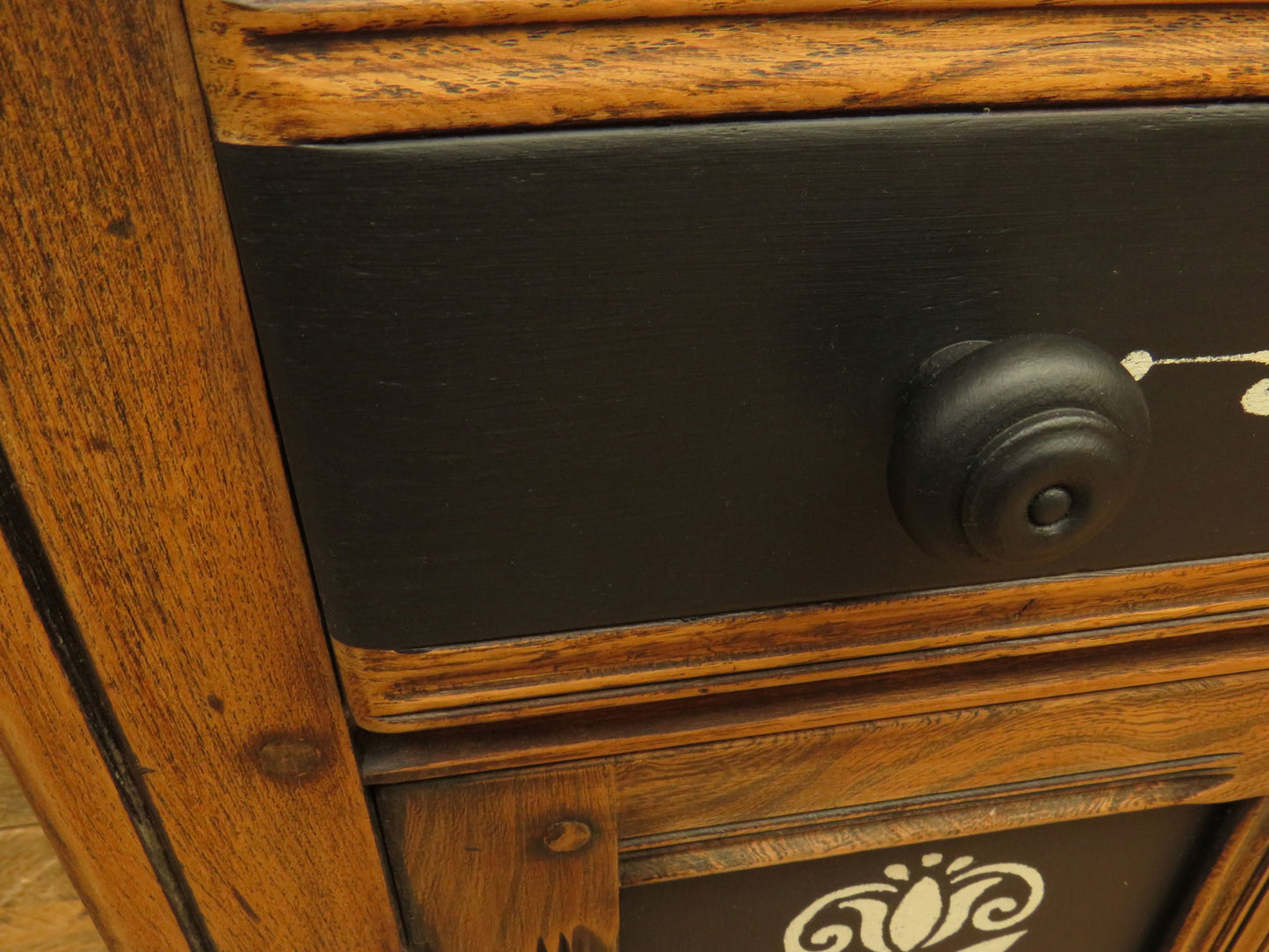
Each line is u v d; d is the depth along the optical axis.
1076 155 0.27
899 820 0.36
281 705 0.31
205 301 0.26
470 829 0.33
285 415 0.27
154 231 0.25
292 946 0.34
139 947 0.34
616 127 0.25
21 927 0.44
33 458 0.27
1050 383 0.26
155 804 0.31
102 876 0.33
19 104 0.24
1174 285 0.28
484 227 0.25
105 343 0.26
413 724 0.30
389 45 0.24
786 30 0.25
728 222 0.26
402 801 0.33
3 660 0.29
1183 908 0.41
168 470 0.28
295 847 0.33
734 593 0.30
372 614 0.29
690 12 0.25
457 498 0.28
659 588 0.30
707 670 0.31
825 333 0.27
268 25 0.24
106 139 0.25
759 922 0.38
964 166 0.26
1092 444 0.26
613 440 0.28
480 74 0.25
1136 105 0.27
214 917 0.34
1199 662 0.35
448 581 0.29
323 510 0.28
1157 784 0.37
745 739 0.33
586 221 0.26
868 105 0.26
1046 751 0.35
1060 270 0.28
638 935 0.38
